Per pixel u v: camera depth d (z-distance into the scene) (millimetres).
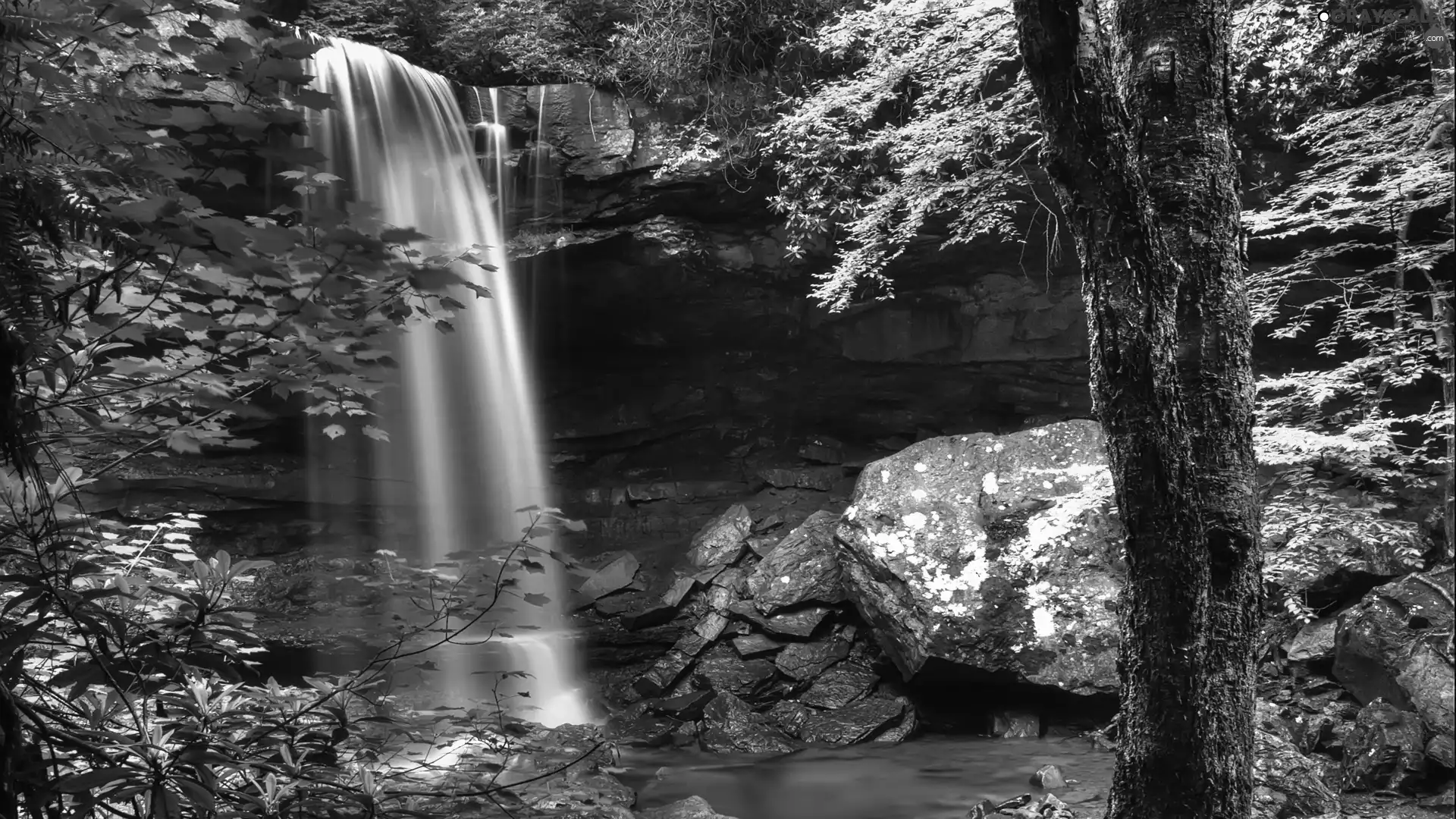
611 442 11617
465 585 3000
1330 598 8062
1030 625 8141
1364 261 9805
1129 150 2777
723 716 8523
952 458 9141
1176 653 3043
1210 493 3213
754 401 11539
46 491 2217
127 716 2738
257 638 2846
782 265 10117
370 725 3217
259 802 2338
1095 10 2658
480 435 10469
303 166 2297
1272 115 9016
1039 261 10156
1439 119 5699
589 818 4539
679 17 9531
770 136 9258
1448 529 2227
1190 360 3250
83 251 2277
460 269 9336
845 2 9320
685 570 10281
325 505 10070
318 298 2361
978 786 7008
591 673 9500
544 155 9547
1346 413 8250
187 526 3326
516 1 10141
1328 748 6672
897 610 8469
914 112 9359
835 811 6605
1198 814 3094
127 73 2154
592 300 10320
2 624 2240
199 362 2723
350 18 10148
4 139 1870
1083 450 8906
